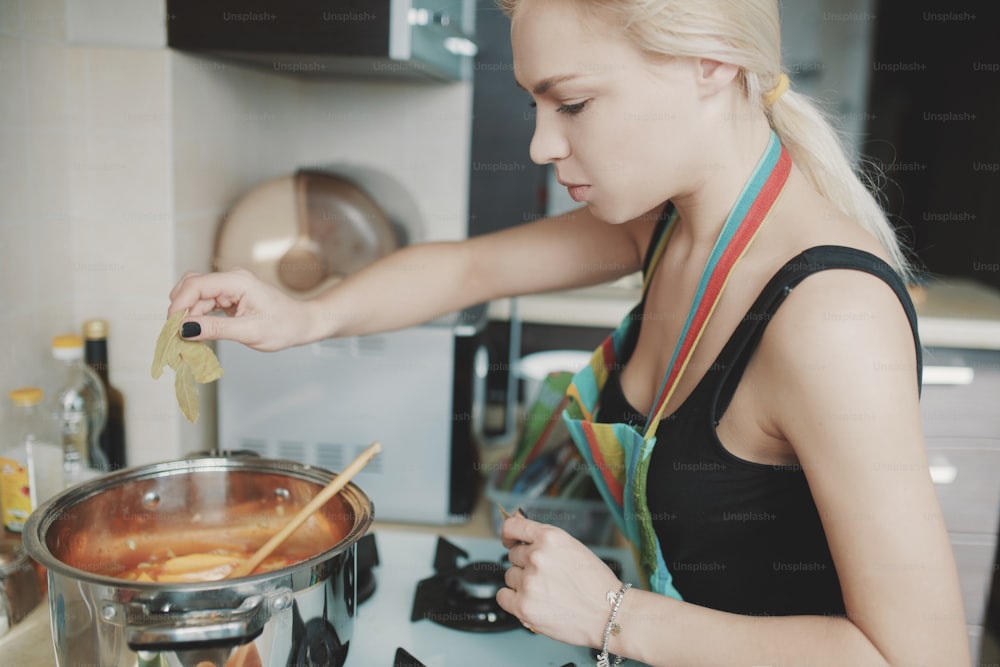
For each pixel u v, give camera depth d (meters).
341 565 0.73
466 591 0.98
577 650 0.91
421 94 1.85
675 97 0.73
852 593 0.67
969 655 0.67
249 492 0.94
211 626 0.63
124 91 1.33
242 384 1.44
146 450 1.42
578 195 0.80
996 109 2.49
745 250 0.77
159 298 1.38
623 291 2.12
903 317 0.68
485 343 1.91
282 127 1.81
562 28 0.70
